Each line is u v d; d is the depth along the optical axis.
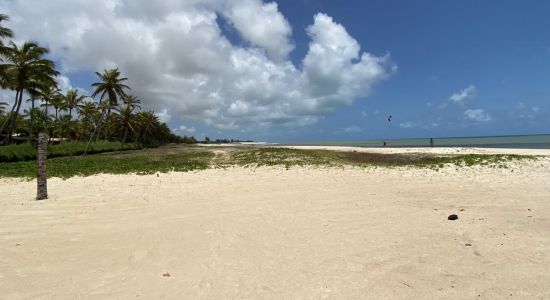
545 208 9.30
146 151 56.28
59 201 12.11
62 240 7.45
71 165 27.11
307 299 4.53
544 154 26.03
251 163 24.19
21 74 35.94
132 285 5.09
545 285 4.77
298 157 26.61
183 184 15.45
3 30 30.67
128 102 65.12
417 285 4.89
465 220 8.31
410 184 14.34
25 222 9.17
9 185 17.06
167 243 7.03
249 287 4.91
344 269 5.50
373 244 6.71
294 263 5.80
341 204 10.53
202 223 8.50
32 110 50.38
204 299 4.59
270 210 9.84
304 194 12.38
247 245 6.77
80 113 65.94
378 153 34.25
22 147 39.72
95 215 9.82
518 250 6.13
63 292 4.89
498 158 21.45
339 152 34.59
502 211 9.12
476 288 4.75
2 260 6.25
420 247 6.47
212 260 6.01
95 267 5.84
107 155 48.03
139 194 13.12
